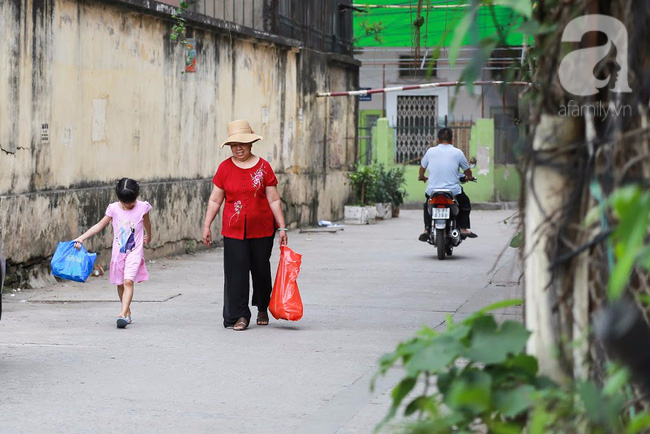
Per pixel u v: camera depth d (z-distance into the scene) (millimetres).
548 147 5473
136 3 26609
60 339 16031
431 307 19609
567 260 5441
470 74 5094
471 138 54188
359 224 43688
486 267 26609
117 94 26516
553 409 5191
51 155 23250
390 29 57438
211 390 12547
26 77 22047
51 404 11766
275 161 38188
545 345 5586
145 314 18719
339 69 45781
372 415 11281
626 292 5215
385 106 62219
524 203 5742
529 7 5000
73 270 17516
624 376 4531
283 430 10680
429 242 29438
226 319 17234
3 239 20953
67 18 23859
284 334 16672
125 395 12250
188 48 30484
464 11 5352
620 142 5156
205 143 32188
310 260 28453
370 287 22625
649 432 4945
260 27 37188
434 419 5336
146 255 27984
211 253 30891
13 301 20141
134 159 27594
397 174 48438
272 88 37688
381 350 15234
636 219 3887
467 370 5508
